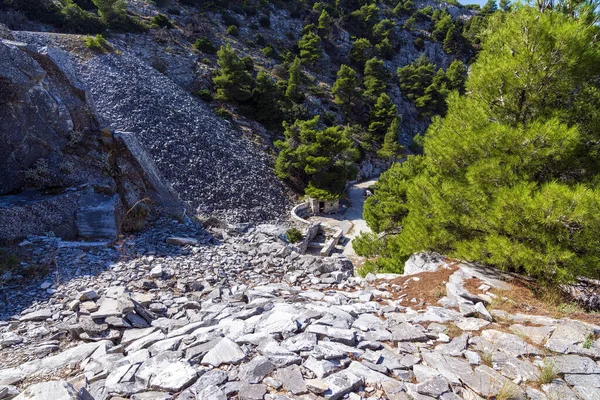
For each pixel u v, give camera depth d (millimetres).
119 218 11664
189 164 30078
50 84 12203
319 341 5109
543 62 7934
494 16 9797
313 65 68750
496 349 4914
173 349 5141
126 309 6543
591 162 8070
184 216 14250
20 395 3527
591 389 4000
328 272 11180
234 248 12469
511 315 6105
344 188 43125
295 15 81000
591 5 7879
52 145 11859
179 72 45031
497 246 7793
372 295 7930
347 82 56312
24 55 11102
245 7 74375
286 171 38250
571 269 6980
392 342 5293
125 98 31406
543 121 7992
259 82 45969
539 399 3908
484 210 8484
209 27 61969
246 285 9359
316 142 37562
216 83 45031
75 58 32812
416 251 10602
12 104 10750
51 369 4934
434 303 7160
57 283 7926
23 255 8828
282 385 4156
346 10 92375
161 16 52719
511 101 9055
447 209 9211
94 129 13164
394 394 4020
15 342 5828
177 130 32469
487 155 8633
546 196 6828
